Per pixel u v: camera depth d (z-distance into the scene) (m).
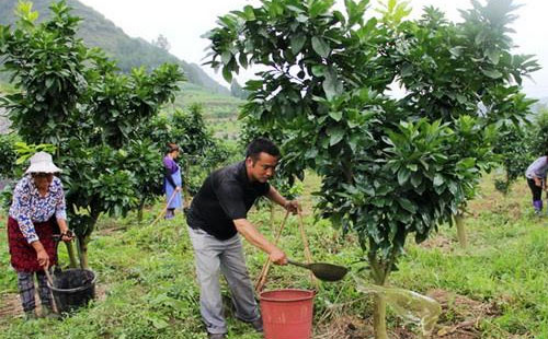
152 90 6.71
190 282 5.79
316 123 3.76
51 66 5.57
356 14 3.98
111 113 6.48
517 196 14.46
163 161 10.98
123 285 6.05
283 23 3.86
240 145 12.20
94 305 5.32
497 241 8.57
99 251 8.23
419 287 6.01
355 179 4.05
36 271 5.51
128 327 4.69
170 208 11.09
